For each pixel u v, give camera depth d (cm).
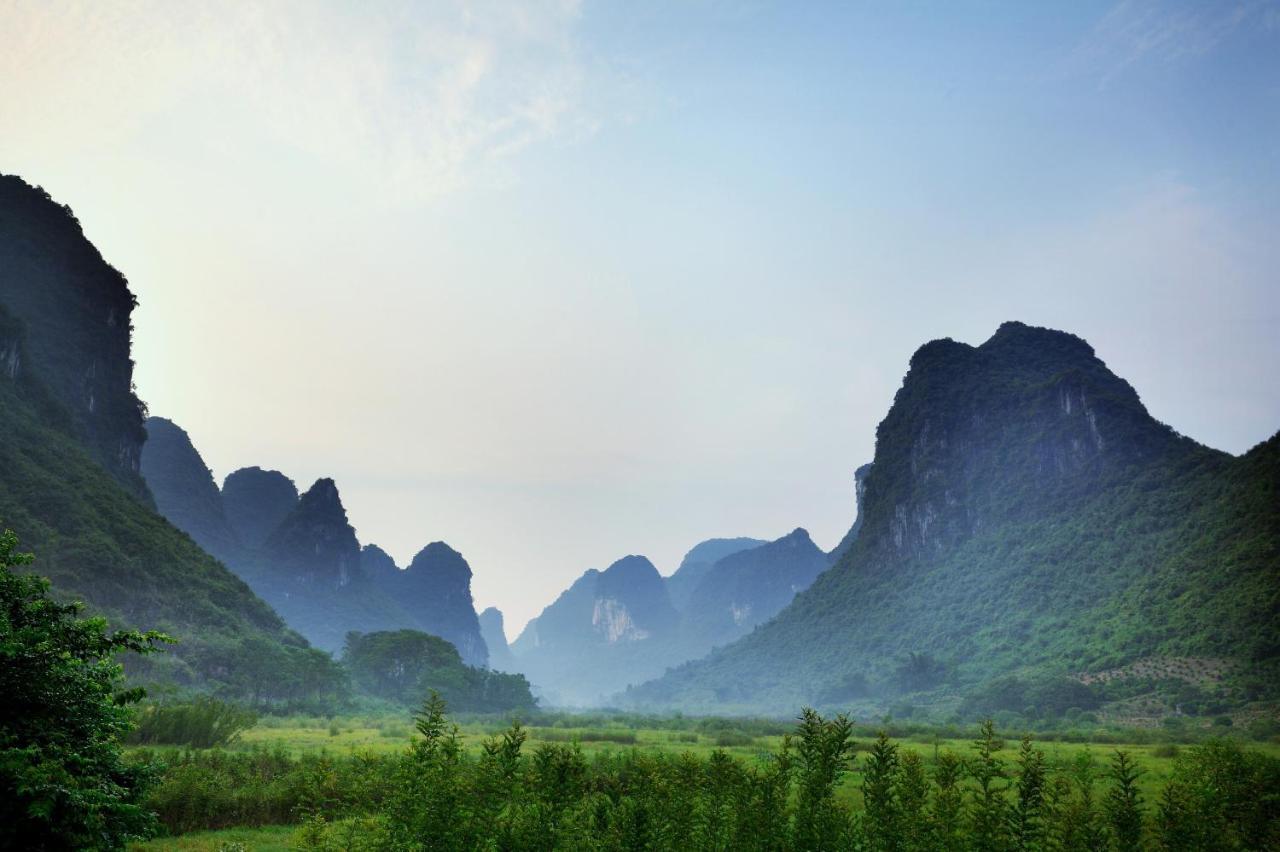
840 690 17850
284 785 2905
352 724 8469
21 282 16338
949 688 15038
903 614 19975
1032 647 14900
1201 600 12244
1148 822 1327
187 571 13488
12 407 13562
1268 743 6938
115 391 17750
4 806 989
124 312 18525
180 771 2848
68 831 1027
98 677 1181
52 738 1078
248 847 2352
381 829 1509
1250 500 13762
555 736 6700
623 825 1412
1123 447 18612
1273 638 10231
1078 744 6391
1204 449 17312
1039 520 18900
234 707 5059
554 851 1404
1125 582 14875
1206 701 9444
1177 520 15388
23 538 10812
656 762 1596
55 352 16175
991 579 18512
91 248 18312
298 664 11262
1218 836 1343
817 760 1450
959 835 1313
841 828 1371
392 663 14512
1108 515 17125
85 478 13288
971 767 1418
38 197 17838
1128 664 11800
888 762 1438
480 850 1347
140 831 1159
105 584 11062
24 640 1098
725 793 1495
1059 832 1303
